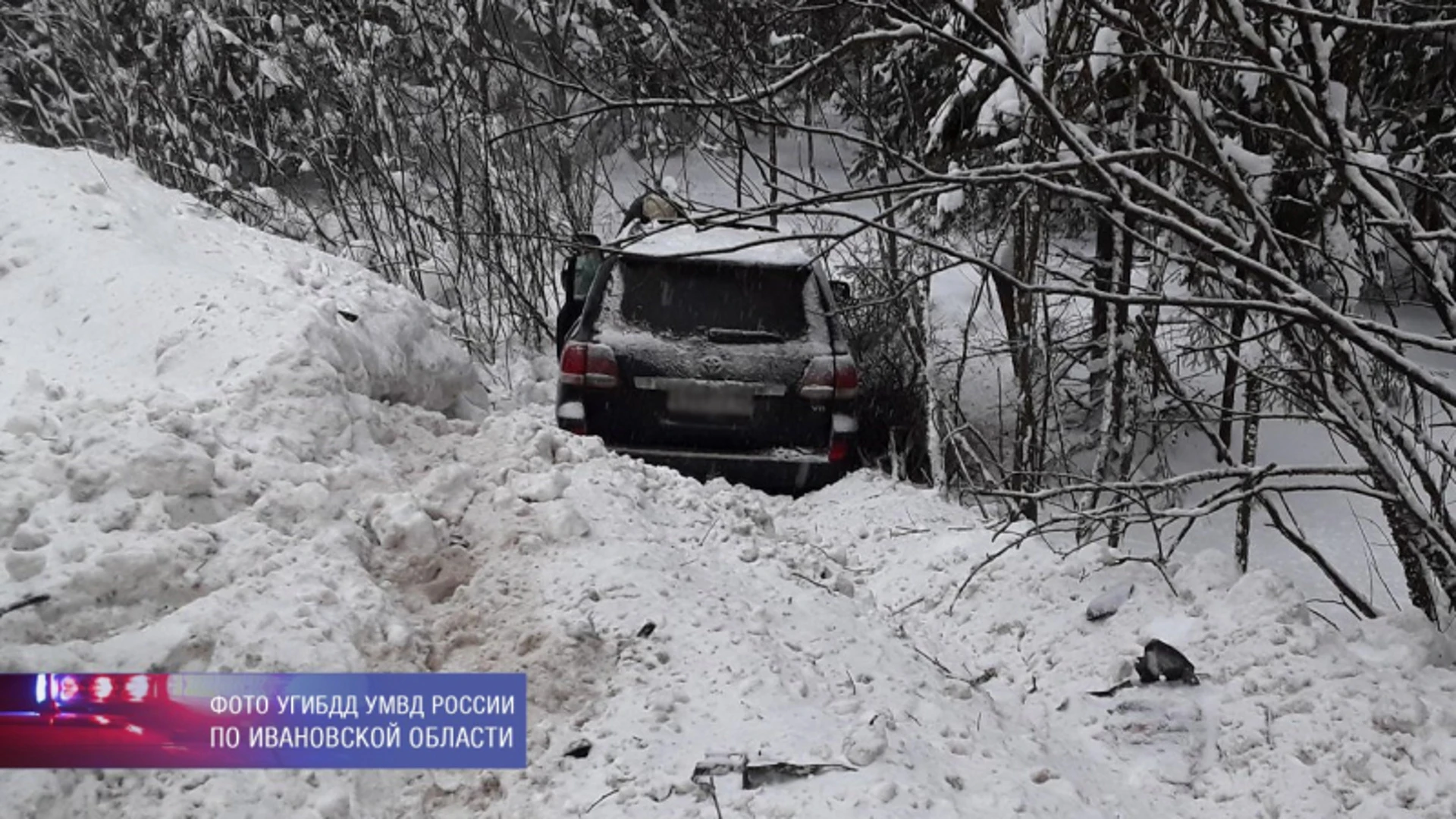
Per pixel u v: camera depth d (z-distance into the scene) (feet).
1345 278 14.74
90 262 19.17
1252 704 13.12
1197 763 12.59
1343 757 11.91
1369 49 16.89
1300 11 11.03
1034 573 17.69
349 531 13.30
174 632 10.77
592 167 32.35
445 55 30.91
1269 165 16.02
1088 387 34.35
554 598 13.16
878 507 22.48
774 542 17.46
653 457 22.43
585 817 10.04
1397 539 15.60
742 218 13.24
